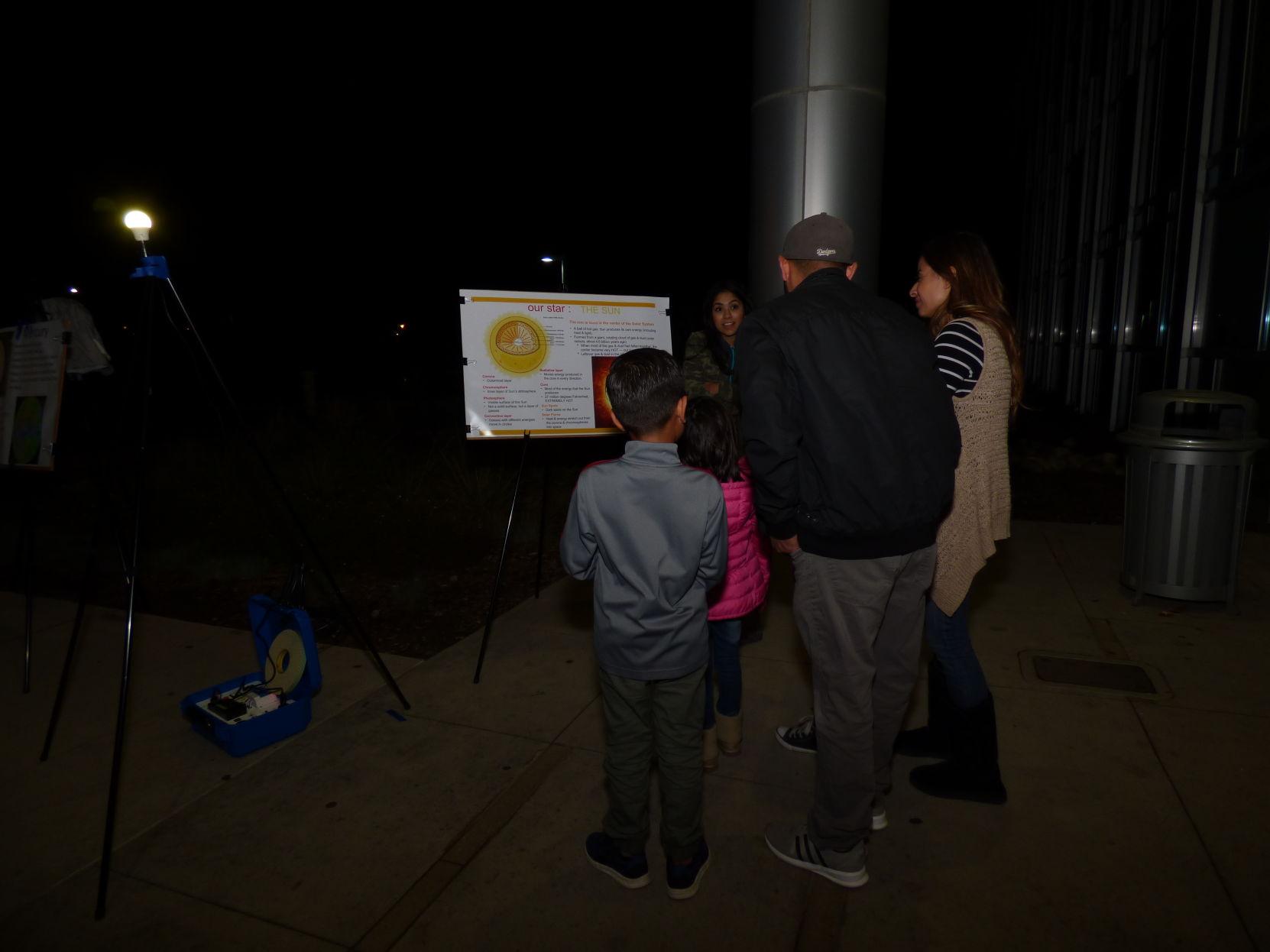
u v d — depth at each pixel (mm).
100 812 2648
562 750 2984
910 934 2049
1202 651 3691
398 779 2812
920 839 2432
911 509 1938
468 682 3586
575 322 3965
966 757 2576
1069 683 3396
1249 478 4059
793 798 2674
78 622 2988
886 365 1930
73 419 9797
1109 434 10578
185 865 2379
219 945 2061
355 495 7617
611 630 2113
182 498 7562
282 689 3227
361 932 2100
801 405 1918
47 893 2268
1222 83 7512
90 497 7531
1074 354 13867
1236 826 2432
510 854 2402
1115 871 2258
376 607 4684
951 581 2350
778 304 1988
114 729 3209
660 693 2146
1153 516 4215
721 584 2680
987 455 2305
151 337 2701
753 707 3318
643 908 2176
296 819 2592
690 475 2088
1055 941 2010
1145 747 2887
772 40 3865
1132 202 10398
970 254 2381
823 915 2119
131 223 2746
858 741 2100
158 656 3953
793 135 3873
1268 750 2848
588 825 2537
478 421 3768
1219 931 2023
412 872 2334
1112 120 11867
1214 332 7598
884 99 3926
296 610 3311
